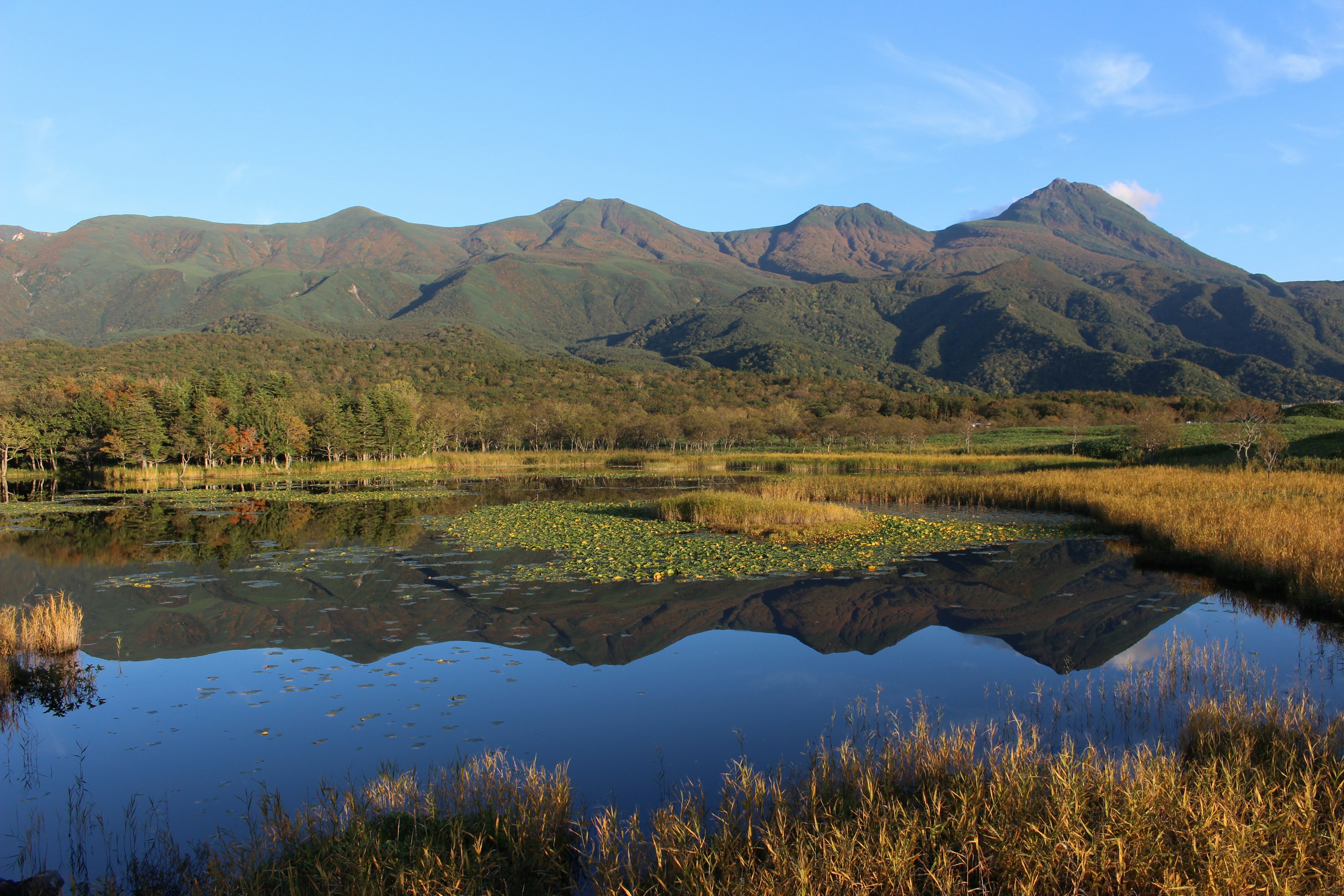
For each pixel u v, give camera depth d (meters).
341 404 84.44
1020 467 64.88
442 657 13.59
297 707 11.28
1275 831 6.53
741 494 34.53
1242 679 11.73
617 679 12.41
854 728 10.21
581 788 8.52
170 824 7.97
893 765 8.22
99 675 12.90
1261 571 18.25
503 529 29.28
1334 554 17.48
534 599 17.75
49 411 65.81
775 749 9.55
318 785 8.77
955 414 126.88
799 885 6.00
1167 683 11.70
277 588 19.19
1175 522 24.16
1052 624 15.63
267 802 7.93
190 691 12.02
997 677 12.37
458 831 7.02
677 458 86.88
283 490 52.59
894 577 20.11
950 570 20.98
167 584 19.86
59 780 9.03
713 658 13.49
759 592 18.42
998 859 6.41
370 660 13.48
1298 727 9.00
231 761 9.48
